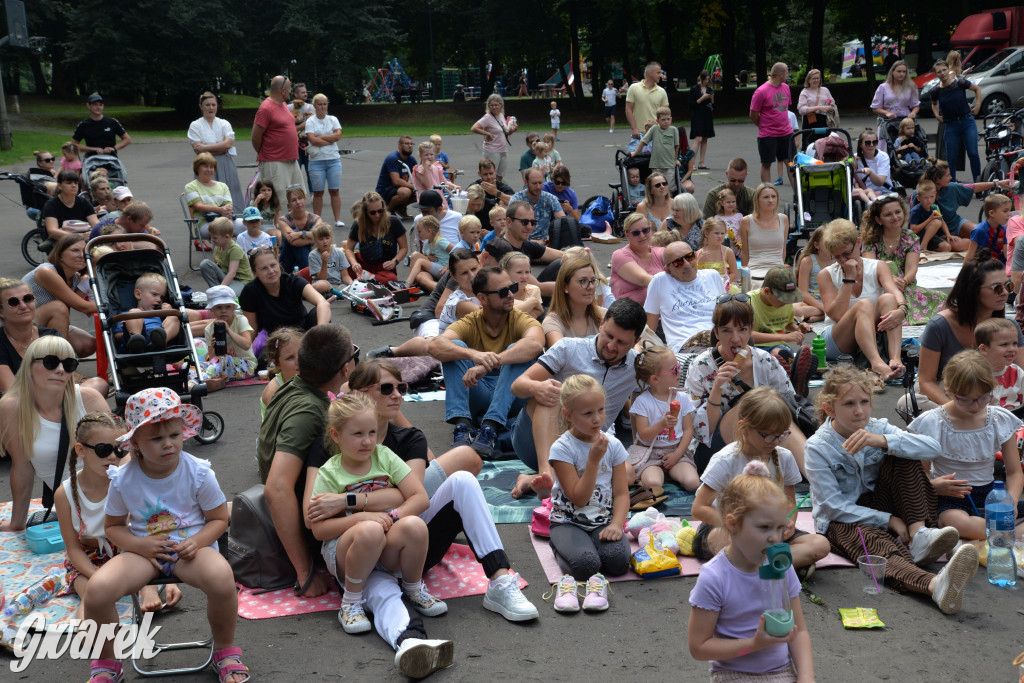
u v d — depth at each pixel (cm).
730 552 317
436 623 437
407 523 428
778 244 1094
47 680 398
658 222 1223
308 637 426
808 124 1766
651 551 481
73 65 5366
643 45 5650
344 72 5216
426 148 1622
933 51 4028
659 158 1531
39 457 540
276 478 450
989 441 500
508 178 2250
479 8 5375
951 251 1219
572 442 488
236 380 859
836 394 489
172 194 2084
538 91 6550
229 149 1504
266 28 5228
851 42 7281
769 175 1766
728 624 315
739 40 6259
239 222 1290
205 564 387
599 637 421
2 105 3116
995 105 2795
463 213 1388
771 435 448
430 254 1176
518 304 743
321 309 852
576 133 3769
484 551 451
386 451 453
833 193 1273
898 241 912
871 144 1471
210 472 407
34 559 511
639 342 688
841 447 494
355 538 419
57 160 2758
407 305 1106
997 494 483
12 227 1730
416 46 6241
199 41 5038
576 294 651
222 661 392
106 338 706
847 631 423
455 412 662
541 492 529
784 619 298
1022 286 782
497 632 428
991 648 406
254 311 873
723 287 761
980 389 484
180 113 5175
